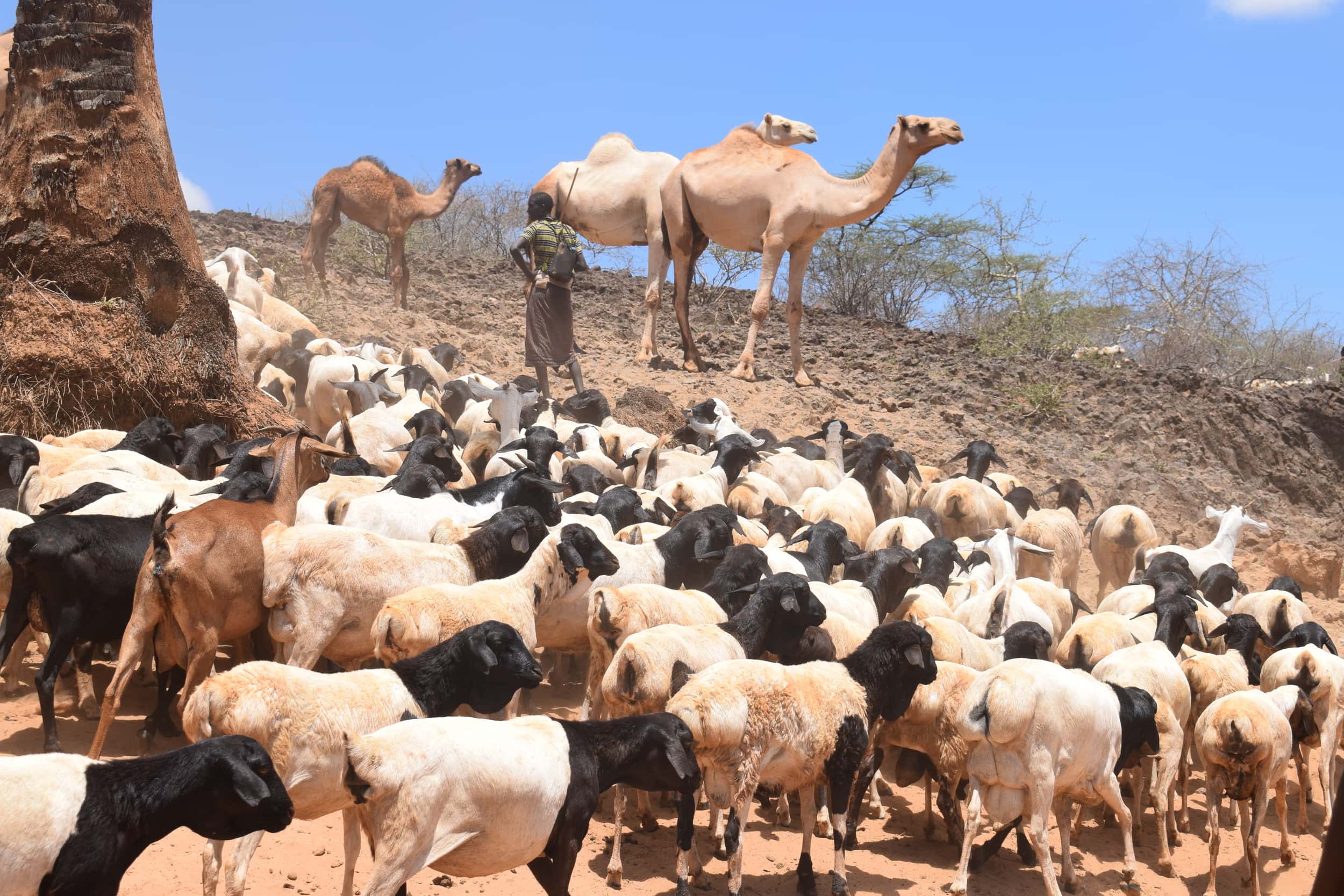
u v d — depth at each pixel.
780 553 10.51
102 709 8.30
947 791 8.58
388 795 5.53
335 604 7.93
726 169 20.94
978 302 33.53
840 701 7.38
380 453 12.69
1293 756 10.31
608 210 22.33
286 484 8.75
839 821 7.43
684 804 6.82
